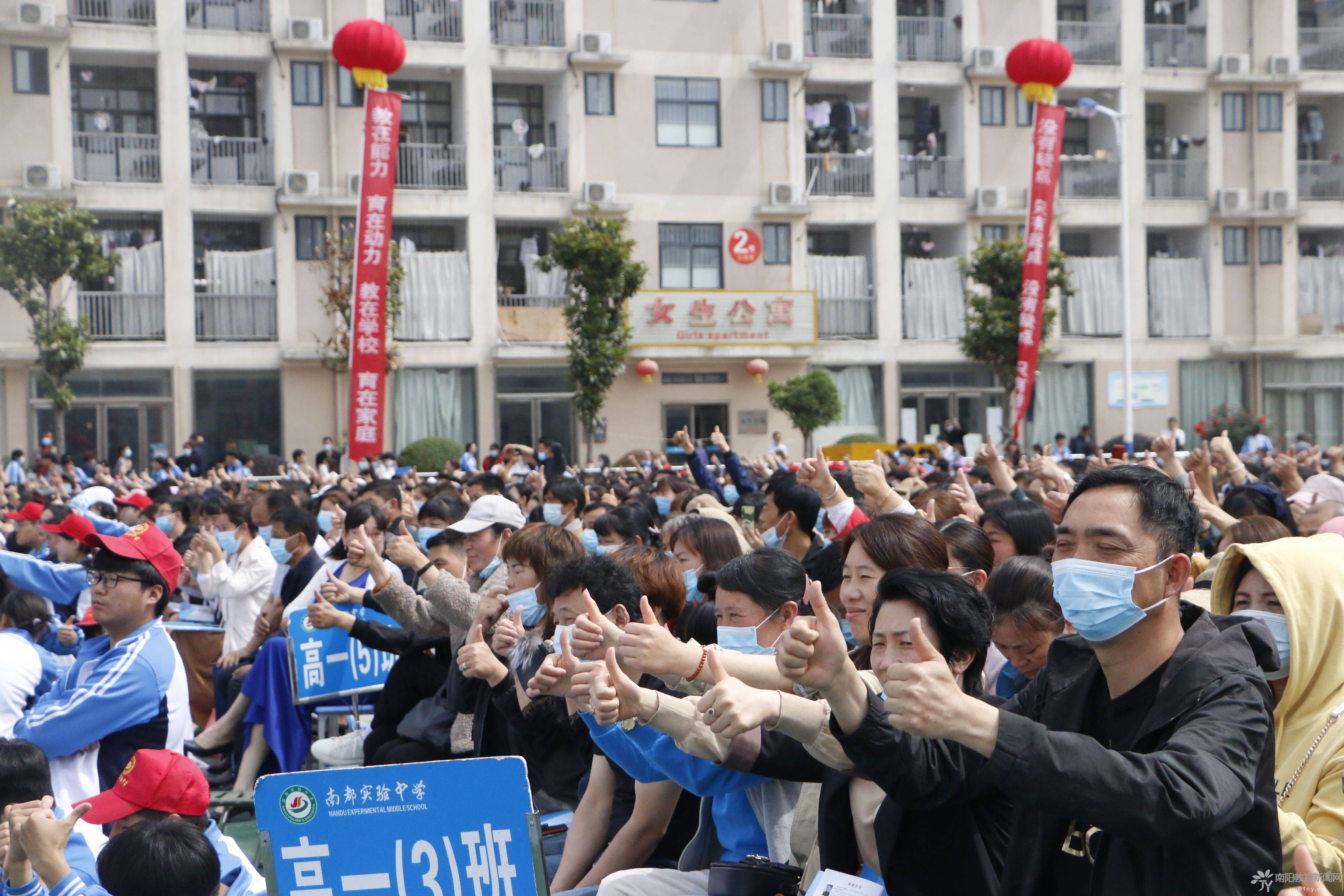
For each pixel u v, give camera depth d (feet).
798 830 11.24
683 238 90.74
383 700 20.25
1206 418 98.84
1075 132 99.50
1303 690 10.12
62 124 77.66
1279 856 7.61
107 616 15.20
